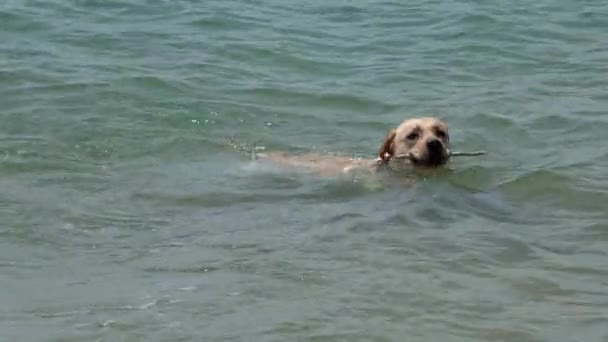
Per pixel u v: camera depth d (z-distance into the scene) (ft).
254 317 24.61
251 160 41.70
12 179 37.32
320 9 75.00
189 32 65.67
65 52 59.16
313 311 24.97
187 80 54.19
